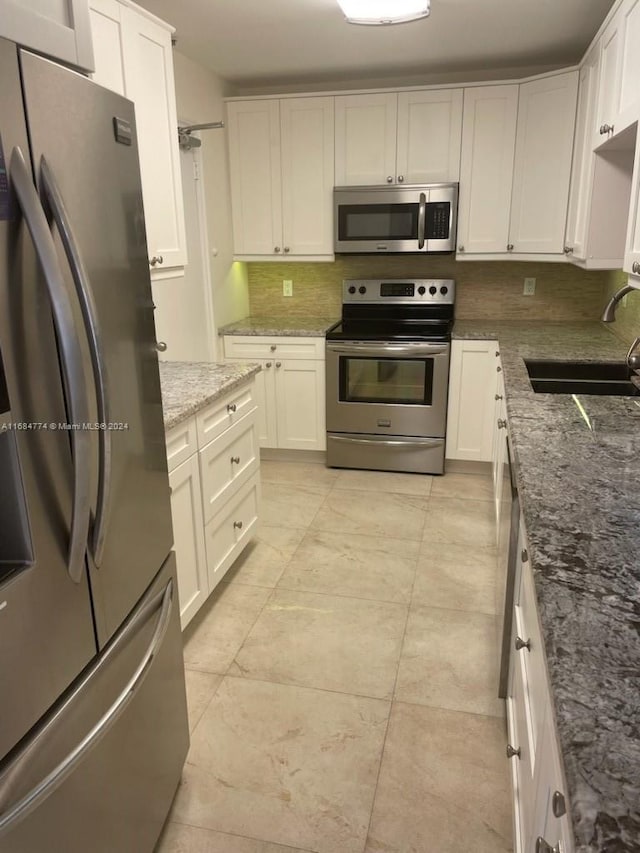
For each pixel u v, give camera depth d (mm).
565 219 3484
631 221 2021
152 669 1481
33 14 1051
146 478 1430
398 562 2918
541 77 3402
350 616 2510
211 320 3938
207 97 3729
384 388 3904
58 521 1070
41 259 966
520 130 3568
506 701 1903
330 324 4188
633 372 2807
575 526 1219
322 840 1582
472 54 3486
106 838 1278
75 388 1038
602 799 620
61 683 1108
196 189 3686
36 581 1021
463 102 3613
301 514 3447
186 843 1584
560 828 779
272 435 4219
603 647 860
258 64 3625
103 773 1255
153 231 2279
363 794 1711
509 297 4180
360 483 3877
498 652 2270
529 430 1839
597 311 4078
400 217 3803
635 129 2135
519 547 1712
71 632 1132
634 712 738
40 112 1000
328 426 4051
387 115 3727
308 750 1858
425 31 3100
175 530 2143
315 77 3928
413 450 3955
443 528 3248
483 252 3816
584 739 698
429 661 2238
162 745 1564
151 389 1447
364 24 2766
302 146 3887
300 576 2811
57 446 1062
